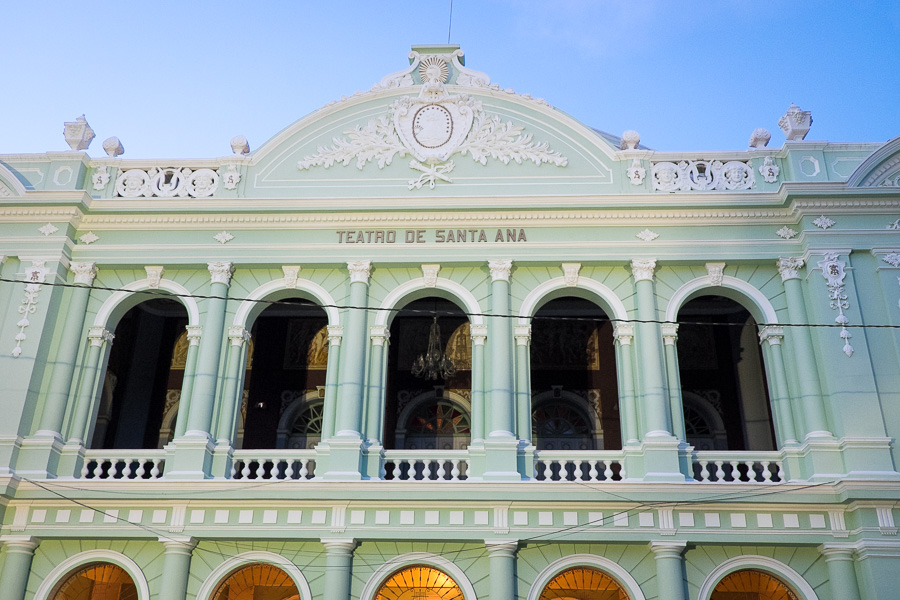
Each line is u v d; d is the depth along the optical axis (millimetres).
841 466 18938
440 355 21766
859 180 21094
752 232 21516
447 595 19844
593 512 18922
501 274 21359
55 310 21375
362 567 19078
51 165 22859
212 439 20266
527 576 18859
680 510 18875
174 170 22984
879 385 19516
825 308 20266
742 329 25719
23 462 19656
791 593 19016
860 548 18094
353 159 22969
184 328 26328
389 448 24641
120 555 19375
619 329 21000
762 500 18641
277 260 21766
